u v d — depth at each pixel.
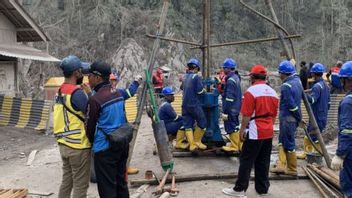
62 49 40.94
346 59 47.62
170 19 43.50
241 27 49.44
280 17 52.34
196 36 44.59
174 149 8.96
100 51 41.25
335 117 12.12
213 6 50.06
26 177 7.73
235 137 8.52
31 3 44.97
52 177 7.68
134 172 7.68
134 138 7.63
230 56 44.31
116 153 5.01
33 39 16.77
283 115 7.09
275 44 49.78
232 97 8.20
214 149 8.69
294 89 6.93
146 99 7.96
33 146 10.66
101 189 5.02
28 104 12.85
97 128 4.97
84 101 5.02
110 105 4.96
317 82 8.17
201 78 8.38
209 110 8.72
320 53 48.72
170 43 39.91
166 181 6.98
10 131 12.39
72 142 5.00
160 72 16.72
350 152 4.75
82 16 43.81
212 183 7.00
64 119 5.03
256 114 6.09
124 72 37.09
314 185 6.83
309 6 54.12
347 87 4.84
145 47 40.12
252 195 6.46
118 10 42.81
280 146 7.40
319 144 7.84
